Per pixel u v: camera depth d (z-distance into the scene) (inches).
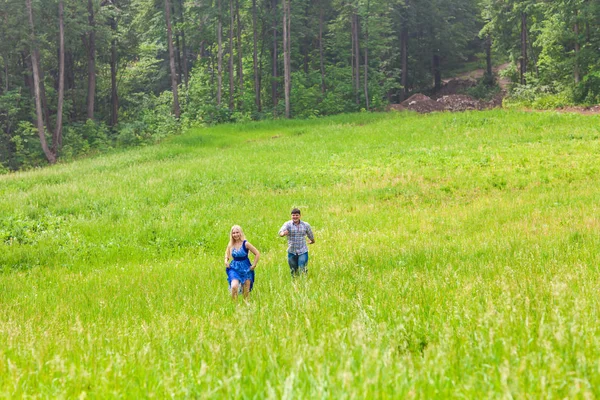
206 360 165.8
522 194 772.6
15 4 1568.7
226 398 122.6
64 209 782.5
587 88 1776.6
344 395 109.0
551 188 807.1
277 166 1098.7
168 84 2827.3
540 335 152.1
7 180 1072.8
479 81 2728.8
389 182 909.2
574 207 658.8
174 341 200.8
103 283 458.3
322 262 460.1
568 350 144.3
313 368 134.8
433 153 1135.0
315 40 2556.6
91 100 1911.9
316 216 713.0
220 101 1984.5
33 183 1027.9
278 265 466.9
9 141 1759.4
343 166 1075.3
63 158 1579.7
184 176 999.0
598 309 191.3
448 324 181.3
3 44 1637.6
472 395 117.3
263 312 242.2
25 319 321.4
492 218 635.5
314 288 322.0
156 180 962.1
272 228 668.7
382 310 227.6
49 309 358.9
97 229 679.7
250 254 563.8
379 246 517.7
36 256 590.6
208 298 350.3
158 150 1384.1
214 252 600.7
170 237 644.7
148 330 228.7
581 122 1362.0
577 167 916.0
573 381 123.6
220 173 1028.5
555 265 332.2
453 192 829.8
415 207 754.8
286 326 203.0
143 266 538.3
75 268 561.0
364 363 127.4
